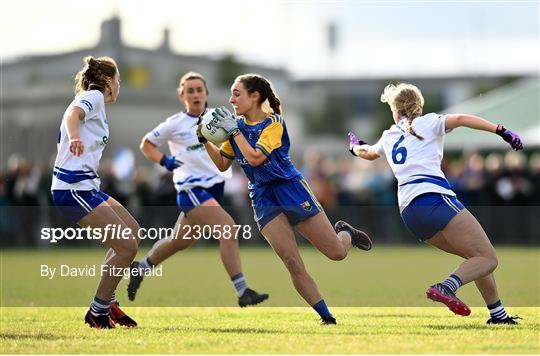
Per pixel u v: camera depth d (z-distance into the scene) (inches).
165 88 3831.2
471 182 2613.2
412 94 961.5
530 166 2859.3
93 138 946.1
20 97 3946.9
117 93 983.6
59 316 1091.3
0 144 3905.0
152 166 3710.6
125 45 4495.6
